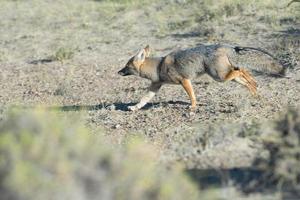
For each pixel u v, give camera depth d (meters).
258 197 16.45
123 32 50.69
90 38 49.97
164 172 16.78
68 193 13.15
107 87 36.69
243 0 51.66
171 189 14.55
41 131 14.22
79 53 46.00
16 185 12.92
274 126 18.00
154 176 15.20
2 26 57.34
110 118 28.58
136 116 28.80
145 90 35.12
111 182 13.98
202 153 21.02
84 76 39.94
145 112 29.45
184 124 26.42
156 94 33.25
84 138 14.77
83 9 59.84
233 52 29.89
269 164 17.31
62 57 44.69
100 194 13.70
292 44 40.94
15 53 47.94
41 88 37.78
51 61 44.69
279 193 16.45
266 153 19.45
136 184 14.13
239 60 30.66
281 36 43.50
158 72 30.00
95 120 28.31
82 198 13.39
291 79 33.97
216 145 21.58
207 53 29.20
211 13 50.25
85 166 13.84
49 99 34.31
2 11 63.00
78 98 34.22
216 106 29.64
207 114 28.09
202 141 22.20
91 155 14.15
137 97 33.62
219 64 29.02
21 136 13.80
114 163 14.36
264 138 19.58
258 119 26.11
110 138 24.52
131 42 47.72
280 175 16.78
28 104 33.28
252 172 18.41
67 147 13.96
